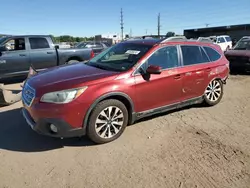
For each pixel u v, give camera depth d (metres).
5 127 4.61
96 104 3.75
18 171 3.26
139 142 4.06
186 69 4.94
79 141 4.06
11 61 8.38
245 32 43.12
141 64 4.25
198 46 5.38
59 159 3.55
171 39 4.85
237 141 4.14
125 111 4.10
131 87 4.07
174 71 4.71
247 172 3.29
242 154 3.73
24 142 4.04
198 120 5.03
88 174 3.21
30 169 3.31
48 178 3.12
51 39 9.29
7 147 3.87
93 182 3.05
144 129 4.54
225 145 4.00
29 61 8.73
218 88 5.88
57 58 9.34
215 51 5.77
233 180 3.12
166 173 3.24
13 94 6.26
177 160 3.54
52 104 3.50
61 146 3.91
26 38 8.73
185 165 3.42
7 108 5.68
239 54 10.45
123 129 4.16
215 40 22.47
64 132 3.59
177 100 4.93
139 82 4.17
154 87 4.40
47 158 3.57
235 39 40.44
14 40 8.53
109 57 4.84
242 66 10.33
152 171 3.28
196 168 3.36
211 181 3.10
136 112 4.30
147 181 3.08
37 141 4.07
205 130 4.56
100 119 3.86
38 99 3.57
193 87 5.17
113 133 4.06
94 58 5.18
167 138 4.21
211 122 4.95
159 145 3.97
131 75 4.11
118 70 4.19
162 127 4.65
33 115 3.61
